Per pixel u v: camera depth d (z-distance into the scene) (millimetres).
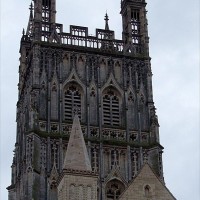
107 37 140250
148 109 133750
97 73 135000
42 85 130875
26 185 121188
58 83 131750
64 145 125750
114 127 130000
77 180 93125
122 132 130125
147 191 94875
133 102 134250
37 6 138875
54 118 128125
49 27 138125
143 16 144000
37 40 135125
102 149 127000
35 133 124562
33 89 129250
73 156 95438
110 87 134250
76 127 99438
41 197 120562
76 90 132375
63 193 92125
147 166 96375
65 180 92750
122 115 132125
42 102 129250
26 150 124500
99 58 136875
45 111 128500
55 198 121062
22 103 142250
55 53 135000
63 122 127875
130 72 137125
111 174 125125
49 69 133000
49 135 125562
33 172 121062
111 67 136625
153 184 95250
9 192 138000
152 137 129875
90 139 127250
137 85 136000
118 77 136125
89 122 129250
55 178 122188
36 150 123375
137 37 142250
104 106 132000
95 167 125250
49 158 123938
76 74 133750
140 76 137500
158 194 94688
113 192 124312
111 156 127062
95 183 93750
